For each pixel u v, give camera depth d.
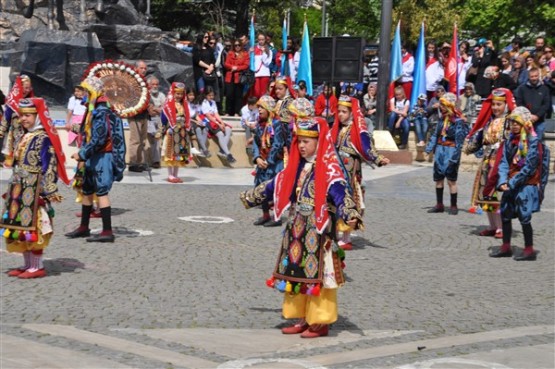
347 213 8.45
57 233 14.48
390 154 26.88
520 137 13.57
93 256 12.85
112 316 9.49
